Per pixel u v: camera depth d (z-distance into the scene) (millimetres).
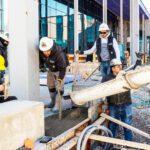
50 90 6598
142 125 7672
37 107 4125
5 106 3955
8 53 5789
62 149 4164
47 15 20422
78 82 7285
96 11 30641
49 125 5082
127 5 29812
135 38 23203
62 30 22734
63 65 6031
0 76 4773
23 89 5789
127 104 6004
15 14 5703
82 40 26359
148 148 4445
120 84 4602
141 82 4410
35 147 3879
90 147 5195
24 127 3811
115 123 6141
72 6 24391
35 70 6055
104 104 6562
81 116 5719
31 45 5867
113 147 5676
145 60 30672
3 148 3424
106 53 8039
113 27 37594
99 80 8070
